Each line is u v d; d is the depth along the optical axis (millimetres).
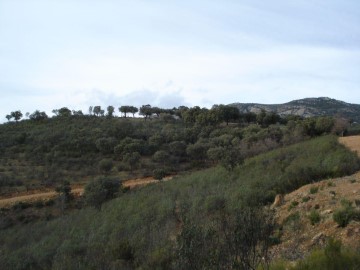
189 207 19781
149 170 58312
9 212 41625
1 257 21562
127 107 100438
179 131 76000
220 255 6820
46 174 54844
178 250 7141
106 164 56531
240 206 14852
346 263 6836
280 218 12578
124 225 21656
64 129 79375
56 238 24969
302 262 7246
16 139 71000
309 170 18328
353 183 14055
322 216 11117
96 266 14672
